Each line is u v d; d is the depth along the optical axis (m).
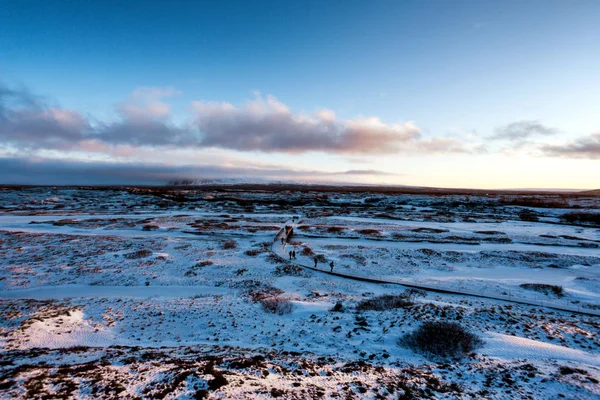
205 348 13.16
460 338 12.78
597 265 34.50
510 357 11.77
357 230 53.69
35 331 14.51
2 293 23.97
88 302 20.38
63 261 32.34
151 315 18.20
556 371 10.27
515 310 19.95
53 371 9.48
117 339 14.75
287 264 33.59
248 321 17.41
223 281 27.89
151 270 30.52
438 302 20.69
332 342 14.09
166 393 8.30
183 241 44.38
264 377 9.70
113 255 35.03
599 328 16.09
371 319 16.73
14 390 8.11
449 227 59.06
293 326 16.50
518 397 8.79
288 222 64.81
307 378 9.88
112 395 8.09
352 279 29.58
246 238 48.78
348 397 8.67
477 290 25.91
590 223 64.44
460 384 9.62
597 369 10.44
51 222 58.31
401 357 12.03
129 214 76.56
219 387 8.62
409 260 36.38
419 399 8.73
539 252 38.84
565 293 25.05
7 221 60.16
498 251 39.59
